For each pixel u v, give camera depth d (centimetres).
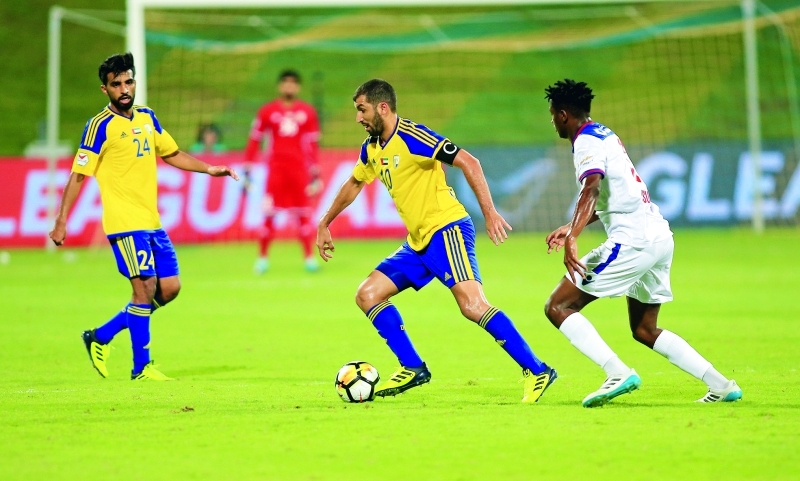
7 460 1558
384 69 10569
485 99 10269
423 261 2148
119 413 1948
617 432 1730
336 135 9288
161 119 9225
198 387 2316
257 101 9706
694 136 9662
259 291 4512
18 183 6912
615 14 9606
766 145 7825
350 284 4788
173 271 2603
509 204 7600
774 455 1561
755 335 3141
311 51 10588
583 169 1944
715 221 7675
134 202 2511
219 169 2678
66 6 11144
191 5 6069
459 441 1667
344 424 1816
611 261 1975
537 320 3569
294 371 2577
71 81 10294
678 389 2231
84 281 4981
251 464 1524
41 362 2750
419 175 2108
